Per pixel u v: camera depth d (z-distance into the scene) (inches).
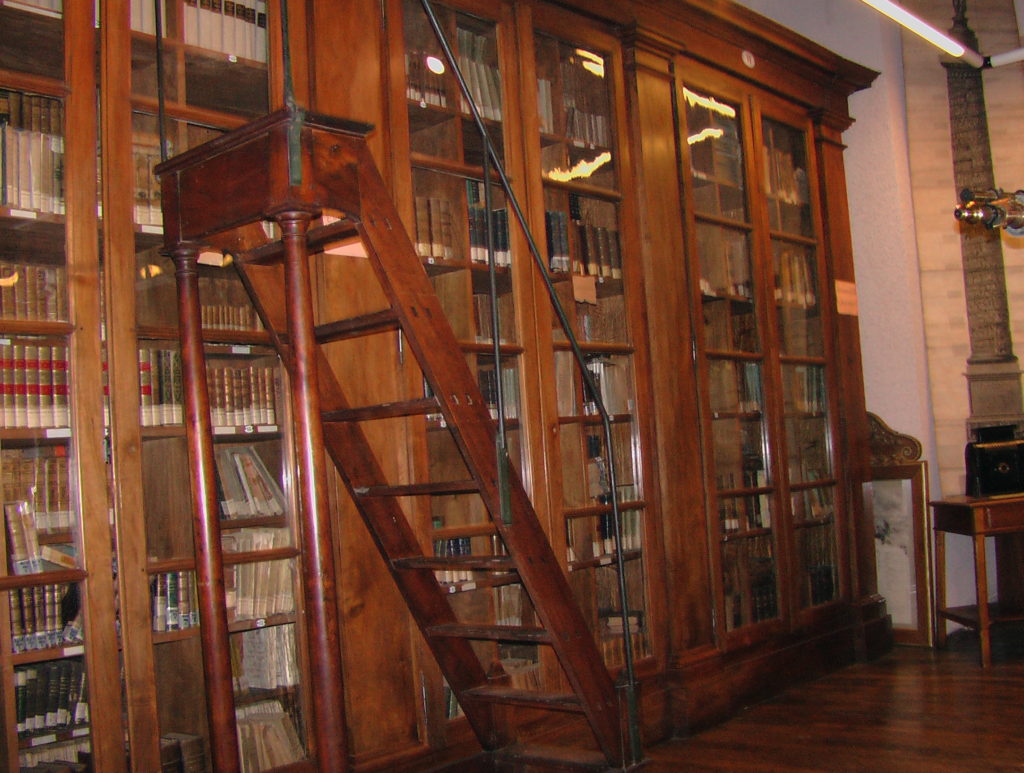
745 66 218.5
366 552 135.1
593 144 181.9
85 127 113.5
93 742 107.3
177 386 121.0
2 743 101.8
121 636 111.0
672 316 190.5
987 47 258.1
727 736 175.5
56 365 109.9
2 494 105.0
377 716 133.4
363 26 143.3
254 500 126.0
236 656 123.1
